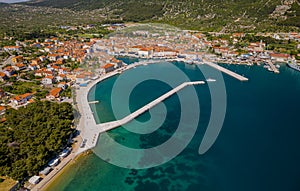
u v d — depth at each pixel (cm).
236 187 9200
